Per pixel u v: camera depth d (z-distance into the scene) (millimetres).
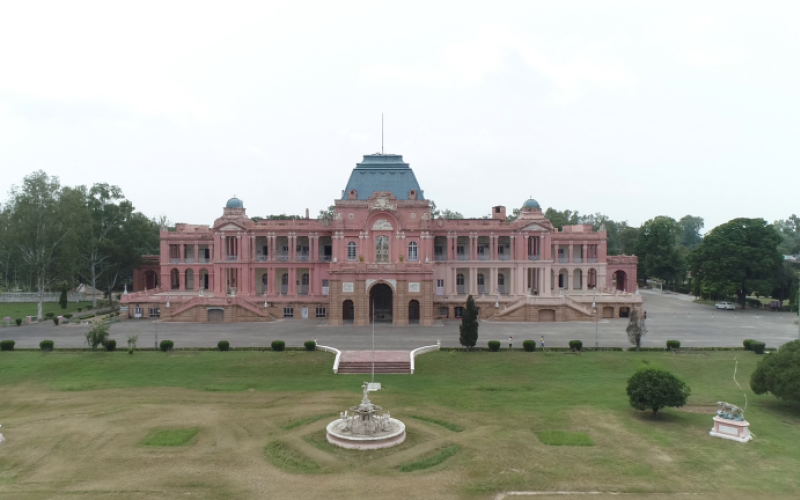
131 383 53094
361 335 76188
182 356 62656
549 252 102750
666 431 39312
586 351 65688
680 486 30453
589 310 91938
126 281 124500
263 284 103688
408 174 100500
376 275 86625
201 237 110375
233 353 64000
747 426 37594
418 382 53969
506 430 39312
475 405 45688
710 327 84500
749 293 111625
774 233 109438
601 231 116812
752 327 84625
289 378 55500
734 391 51188
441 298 95375
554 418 42156
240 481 30703
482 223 102500
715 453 35250
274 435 38031
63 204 93500
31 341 71250
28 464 33219
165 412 43469
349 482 30641
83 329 81875
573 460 33938
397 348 67000
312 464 33125
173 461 33594
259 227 99562
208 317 89750
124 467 32688
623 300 95625
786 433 39375
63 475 31578
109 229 110375
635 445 36531
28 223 90375
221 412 43375
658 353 64688
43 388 51375
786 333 78688
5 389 51156
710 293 117562
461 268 101750
